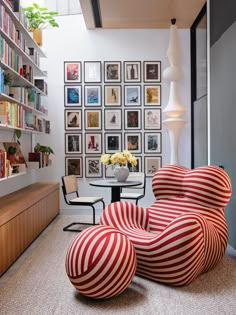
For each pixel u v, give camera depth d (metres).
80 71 6.10
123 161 4.52
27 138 5.35
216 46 4.23
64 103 6.11
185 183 3.26
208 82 4.73
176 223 2.61
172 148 5.34
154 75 6.11
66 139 6.12
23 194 4.27
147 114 6.12
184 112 5.25
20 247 3.49
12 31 3.75
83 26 6.09
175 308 2.32
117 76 6.11
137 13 5.34
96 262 2.33
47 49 6.08
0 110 3.52
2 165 3.40
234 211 3.67
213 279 2.84
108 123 6.13
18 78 4.20
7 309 2.32
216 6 4.24
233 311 2.29
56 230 4.60
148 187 6.12
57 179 6.12
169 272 2.61
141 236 2.83
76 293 2.58
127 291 2.60
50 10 6.09
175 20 5.44
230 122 3.71
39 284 2.76
